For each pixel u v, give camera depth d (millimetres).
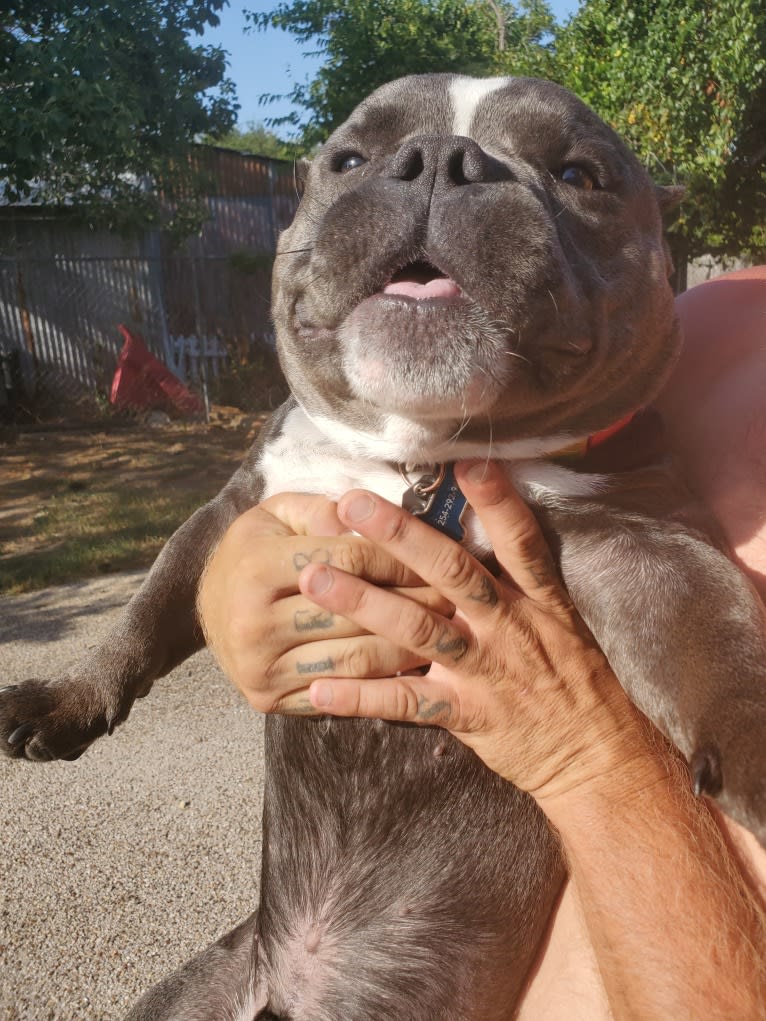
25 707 512
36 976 617
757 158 1746
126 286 2838
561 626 390
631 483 415
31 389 2779
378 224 363
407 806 436
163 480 1974
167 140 2506
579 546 405
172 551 521
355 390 381
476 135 423
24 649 1124
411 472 434
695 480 444
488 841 434
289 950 457
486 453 413
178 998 490
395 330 361
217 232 3156
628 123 1721
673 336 449
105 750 901
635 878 360
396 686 387
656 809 372
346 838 444
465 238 355
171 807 801
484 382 365
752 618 370
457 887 434
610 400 417
